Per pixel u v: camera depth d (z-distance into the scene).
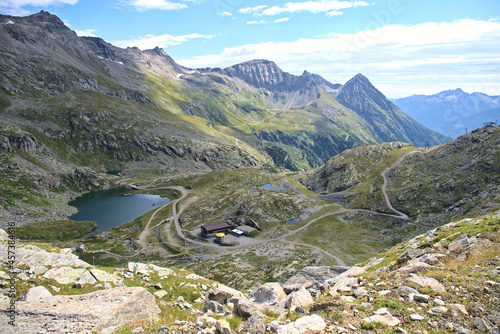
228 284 106.50
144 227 194.25
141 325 23.34
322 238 153.38
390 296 20.70
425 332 15.98
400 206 178.25
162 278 43.38
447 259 26.81
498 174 158.25
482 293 19.06
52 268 36.25
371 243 145.12
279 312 23.48
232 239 162.50
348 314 19.08
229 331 18.52
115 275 41.22
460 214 139.62
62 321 21.69
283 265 119.62
